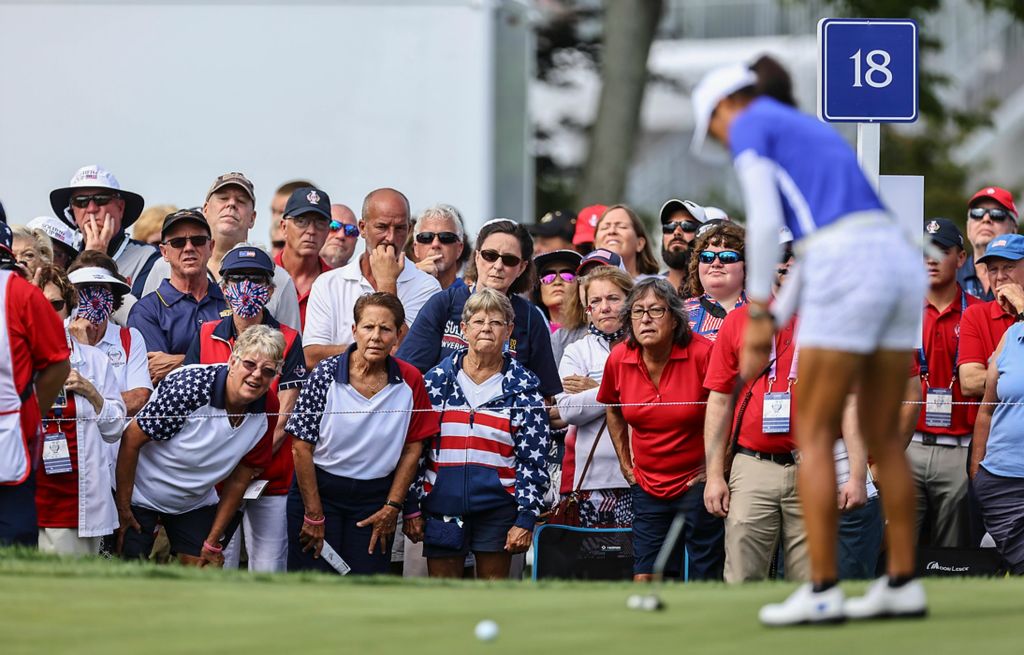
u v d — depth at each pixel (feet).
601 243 107.86
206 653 46.29
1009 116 361.30
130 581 60.54
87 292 83.76
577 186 270.67
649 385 84.28
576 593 58.85
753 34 429.79
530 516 84.07
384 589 59.82
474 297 85.46
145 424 80.74
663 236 106.73
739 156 51.70
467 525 84.48
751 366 52.60
